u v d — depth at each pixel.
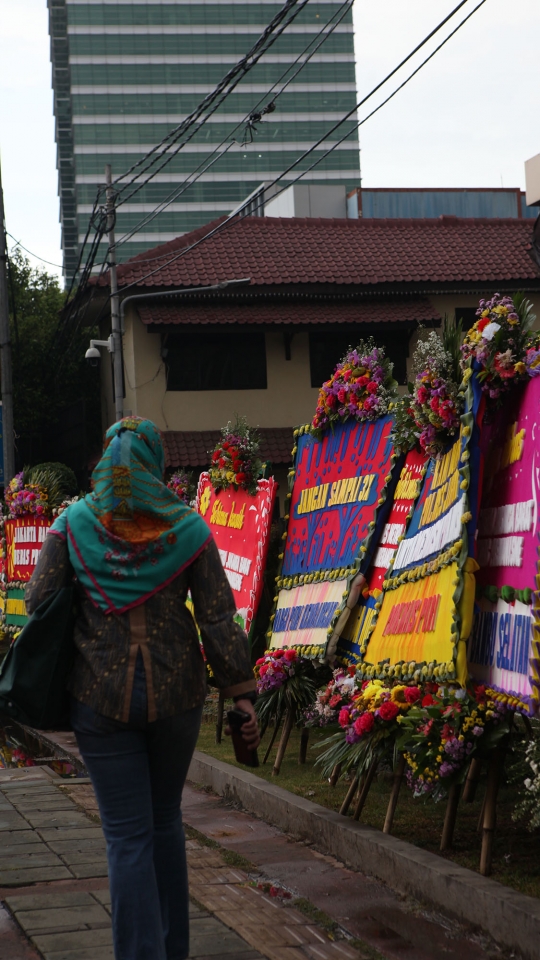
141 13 100.62
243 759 3.26
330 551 6.90
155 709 3.07
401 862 4.40
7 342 18.69
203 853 5.06
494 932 3.74
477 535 4.57
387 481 6.14
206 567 3.23
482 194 32.44
